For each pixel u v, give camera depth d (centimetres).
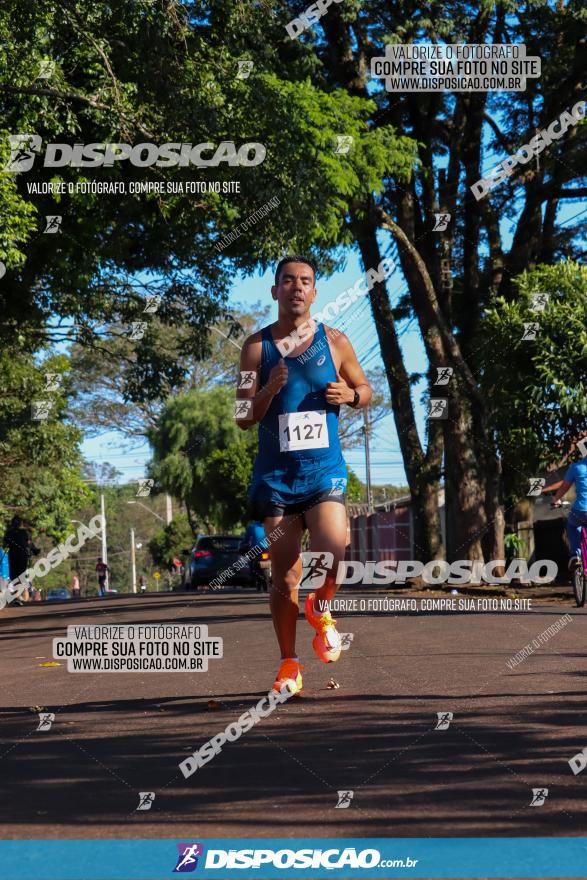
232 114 2503
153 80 2348
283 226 2583
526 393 2638
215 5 2462
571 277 2675
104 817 563
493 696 945
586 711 858
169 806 583
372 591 3272
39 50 2180
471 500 3191
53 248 2536
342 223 2886
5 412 4628
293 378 916
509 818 539
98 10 2164
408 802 573
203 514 6500
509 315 2664
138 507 12044
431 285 3228
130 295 2819
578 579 2108
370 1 3056
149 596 3775
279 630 948
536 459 2684
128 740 790
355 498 8250
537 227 3447
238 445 6241
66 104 2281
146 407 6028
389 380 3469
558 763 665
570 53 3281
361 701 929
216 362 6103
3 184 2091
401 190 3291
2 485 5931
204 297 2794
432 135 3478
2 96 2277
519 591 2778
